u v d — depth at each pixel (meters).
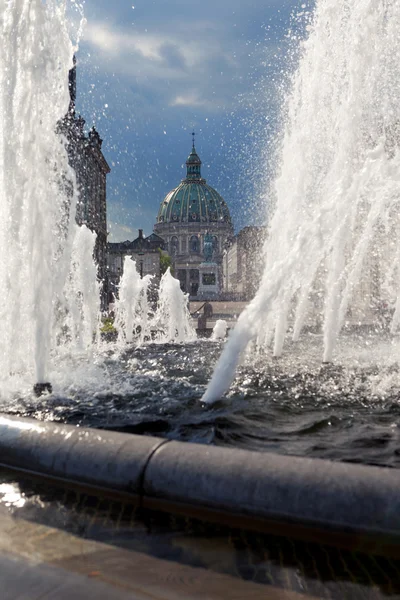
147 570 2.59
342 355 11.51
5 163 8.34
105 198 61.31
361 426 5.93
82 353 13.28
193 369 10.14
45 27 8.59
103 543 2.86
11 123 8.38
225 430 5.74
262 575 2.57
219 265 149.75
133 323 22.67
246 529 3.01
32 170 8.35
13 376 8.66
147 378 8.99
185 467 3.23
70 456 3.58
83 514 3.21
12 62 8.47
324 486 2.89
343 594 2.45
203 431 5.71
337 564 2.68
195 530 3.01
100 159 54.50
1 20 8.44
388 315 19.45
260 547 2.82
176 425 5.93
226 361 7.27
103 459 3.47
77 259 19.02
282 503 2.92
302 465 3.05
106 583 2.46
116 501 3.38
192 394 7.59
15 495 3.47
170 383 8.50
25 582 2.46
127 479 3.33
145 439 3.56
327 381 8.45
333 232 10.48
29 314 8.54
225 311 56.12
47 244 8.20
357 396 7.41
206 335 21.91
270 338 12.93
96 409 6.67
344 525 2.78
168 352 13.59
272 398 7.26
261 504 2.96
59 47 8.75
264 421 6.14
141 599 2.34
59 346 15.88
